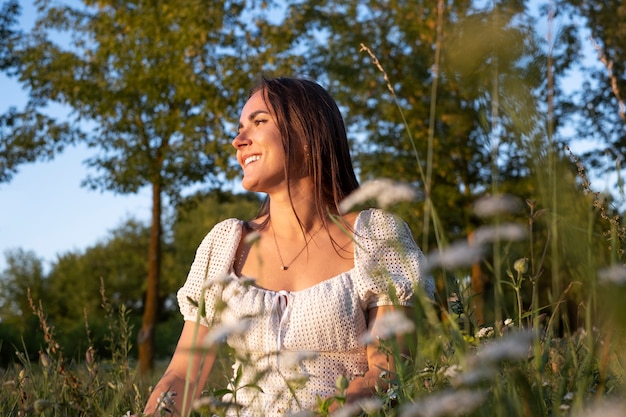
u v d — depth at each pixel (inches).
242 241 89.7
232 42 456.1
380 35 489.4
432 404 35.9
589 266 42.5
